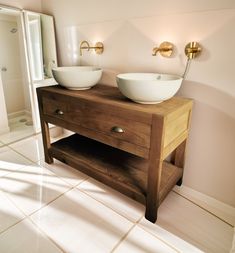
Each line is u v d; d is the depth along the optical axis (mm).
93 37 1782
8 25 2449
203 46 1227
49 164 1905
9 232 1212
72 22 1915
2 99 2465
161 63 1436
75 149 1745
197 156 1454
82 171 1596
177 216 1353
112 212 1371
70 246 1134
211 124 1326
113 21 1601
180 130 1258
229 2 1081
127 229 1245
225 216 1363
